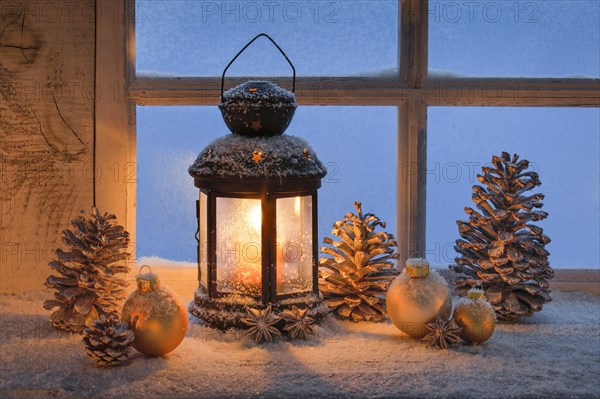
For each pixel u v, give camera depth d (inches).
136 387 52.8
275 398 51.9
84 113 74.5
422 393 52.5
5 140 73.8
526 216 67.8
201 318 64.6
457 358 58.7
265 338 61.7
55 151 74.5
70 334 63.4
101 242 64.1
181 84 75.8
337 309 69.0
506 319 68.6
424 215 76.9
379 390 53.0
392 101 76.1
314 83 75.8
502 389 53.1
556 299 76.0
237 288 63.9
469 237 70.6
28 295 74.1
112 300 65.1
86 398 51.1
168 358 57.8
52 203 74.9
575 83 76.3
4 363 56.2
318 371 56.0
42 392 51.4
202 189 64.5
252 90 62.7
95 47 74.0
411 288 62.3
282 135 64.4
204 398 51.7
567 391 52.7
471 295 62.1
